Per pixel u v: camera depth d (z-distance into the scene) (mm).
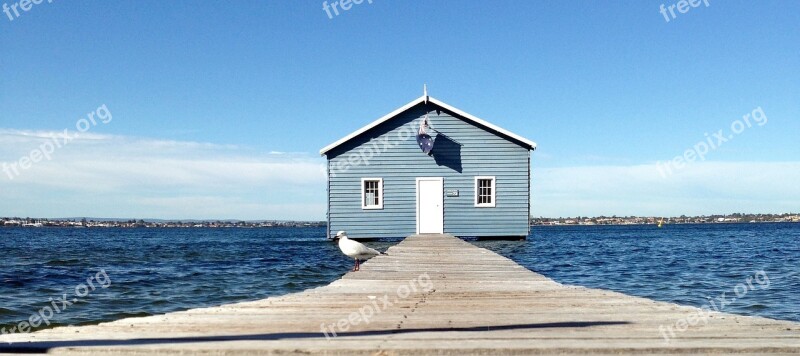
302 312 6902
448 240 22094
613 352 4926
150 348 4945
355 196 26922
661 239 52094
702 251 32312
